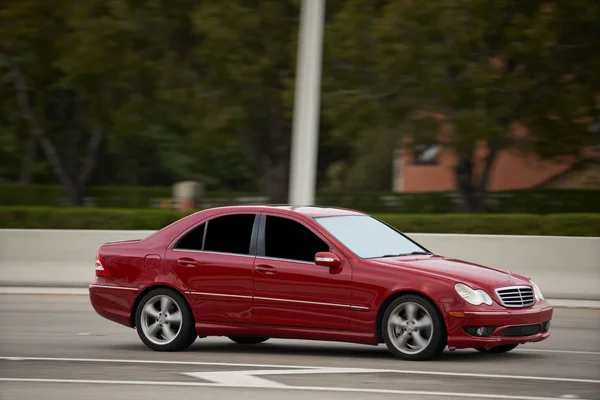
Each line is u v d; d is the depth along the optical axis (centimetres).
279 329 1781
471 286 1683
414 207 8094
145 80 6631
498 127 5078
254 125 6725
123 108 6606
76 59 6338
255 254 1808
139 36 6375
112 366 1645
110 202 9625
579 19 5138
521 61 5128
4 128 9612
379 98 5262
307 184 2973
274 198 7019
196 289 1833
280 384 1455
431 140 5216
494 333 1673
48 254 3284
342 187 10644
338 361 1705
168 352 1838
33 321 2341
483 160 6041
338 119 5312
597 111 5584
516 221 3259
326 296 1742
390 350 1706
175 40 6631
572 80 5394
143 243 1903
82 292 3064
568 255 3002
